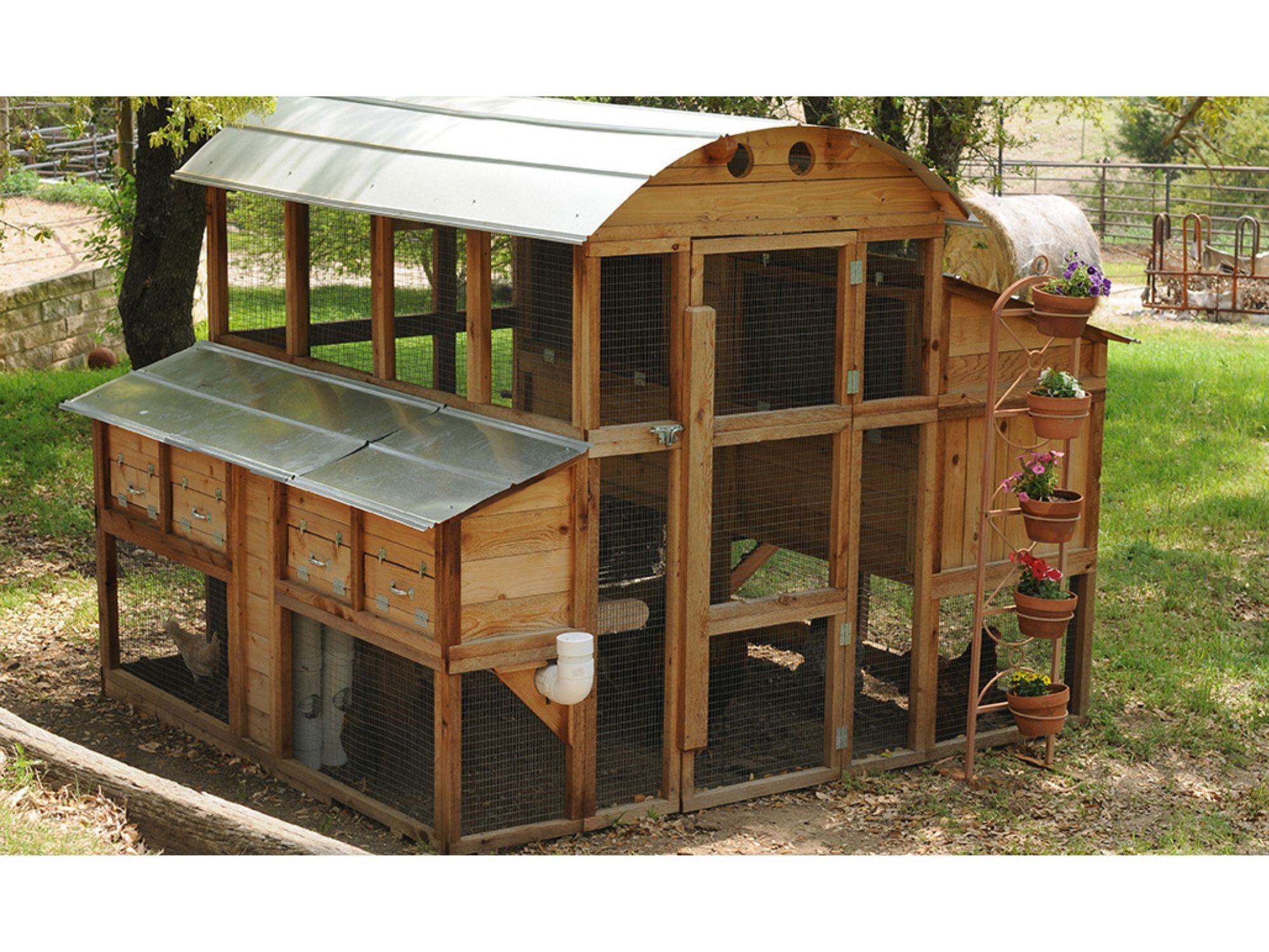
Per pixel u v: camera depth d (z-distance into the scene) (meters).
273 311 10.80
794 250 10.14
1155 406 15.80
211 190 10.93
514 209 9.54
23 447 13.49
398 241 10.18
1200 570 12.34
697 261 9.67
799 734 10.41
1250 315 21.45
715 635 10.35
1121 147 30.94
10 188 20.23
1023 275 15.62
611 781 10.00
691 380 9.67
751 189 9.72
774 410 10.04
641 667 10.12
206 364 10.88
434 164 9.97
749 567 10.52
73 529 12.51
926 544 10.27
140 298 12.05
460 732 9.52
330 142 10.49
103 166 21.95
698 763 10.21
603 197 9.39
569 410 9.81
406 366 10.27
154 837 8.97
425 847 9.62
